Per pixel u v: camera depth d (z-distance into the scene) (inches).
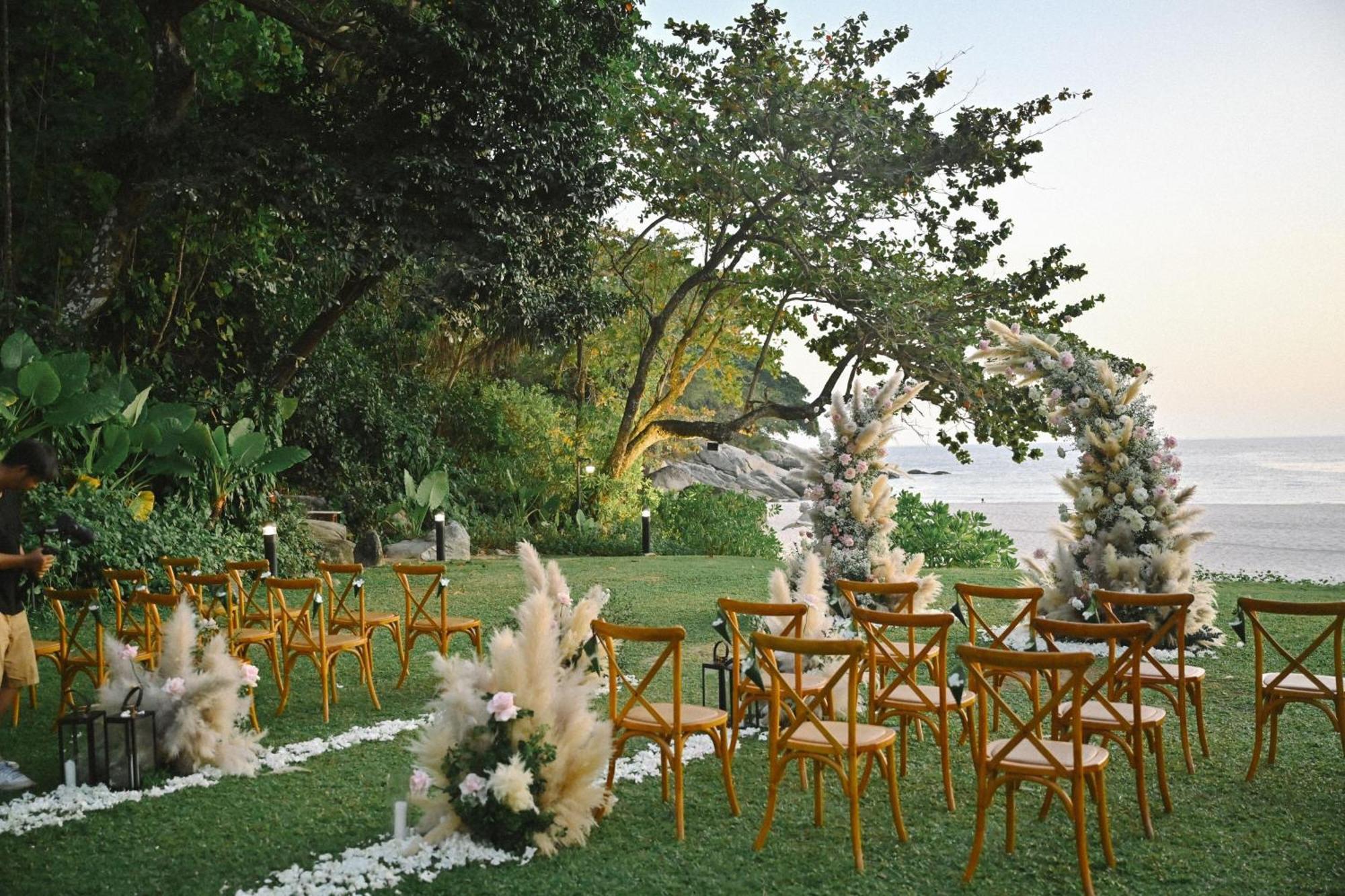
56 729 216.2
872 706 173.0
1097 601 191.2
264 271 585.3
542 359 951.6
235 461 471.5
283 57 538.9
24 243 486.0
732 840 151.3
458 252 489.7
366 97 507.5
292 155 460.1
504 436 815.1
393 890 134.3
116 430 417.1
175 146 457.7
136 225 472.1
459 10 474.0
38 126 500.4
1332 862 138.2
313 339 588.4
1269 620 335.9
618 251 889.5
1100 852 144.5
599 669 168.1
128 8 516.4
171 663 190.7
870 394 335.6
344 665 290.2
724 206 776.3
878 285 713.6
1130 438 297.4
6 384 387.5
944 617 166.2
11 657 179.9
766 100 701.9
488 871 140.2
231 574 264.7
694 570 539.5
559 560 614.2
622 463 857.5
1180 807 162.2
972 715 177.8
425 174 468.4
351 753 202.7
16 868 144.2
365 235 472.7
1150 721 158.1
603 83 706.2
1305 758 185.2
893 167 688.4
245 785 180.5
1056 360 308.3
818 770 156.6
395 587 461.4
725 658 201.5
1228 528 950.4
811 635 204.4
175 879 139.9
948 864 141.5
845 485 321.4
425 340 810.8
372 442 700.0
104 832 157.5
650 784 178.1
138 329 539.5
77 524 185.3
